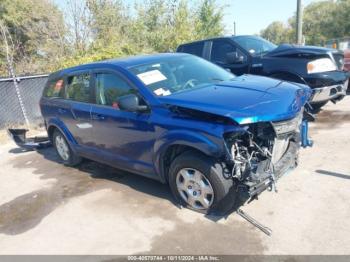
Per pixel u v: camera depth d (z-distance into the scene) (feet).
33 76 28.60
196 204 11.64
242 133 9.77
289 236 9.87
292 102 10.89
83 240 11.09
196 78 13.47
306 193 11.98
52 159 20.02
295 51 20.06
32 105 28.89
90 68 14.87
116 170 16.80
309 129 18.99
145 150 12.45
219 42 24.68
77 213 12.87
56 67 44.55
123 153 13.73
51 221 12.56
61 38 54.44
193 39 57.31
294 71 19.80
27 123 28.04
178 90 12.34
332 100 20.90
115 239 10.91
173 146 11.34
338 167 13.66
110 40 52.75
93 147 15.52
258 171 10.42
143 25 61.36
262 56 21.80
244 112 9.61
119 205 13.03
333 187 12.15
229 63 23.31
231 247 9.77
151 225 11.39
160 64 13.66
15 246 11.28
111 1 55.31
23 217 13.17
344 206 10.92
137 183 14.84
